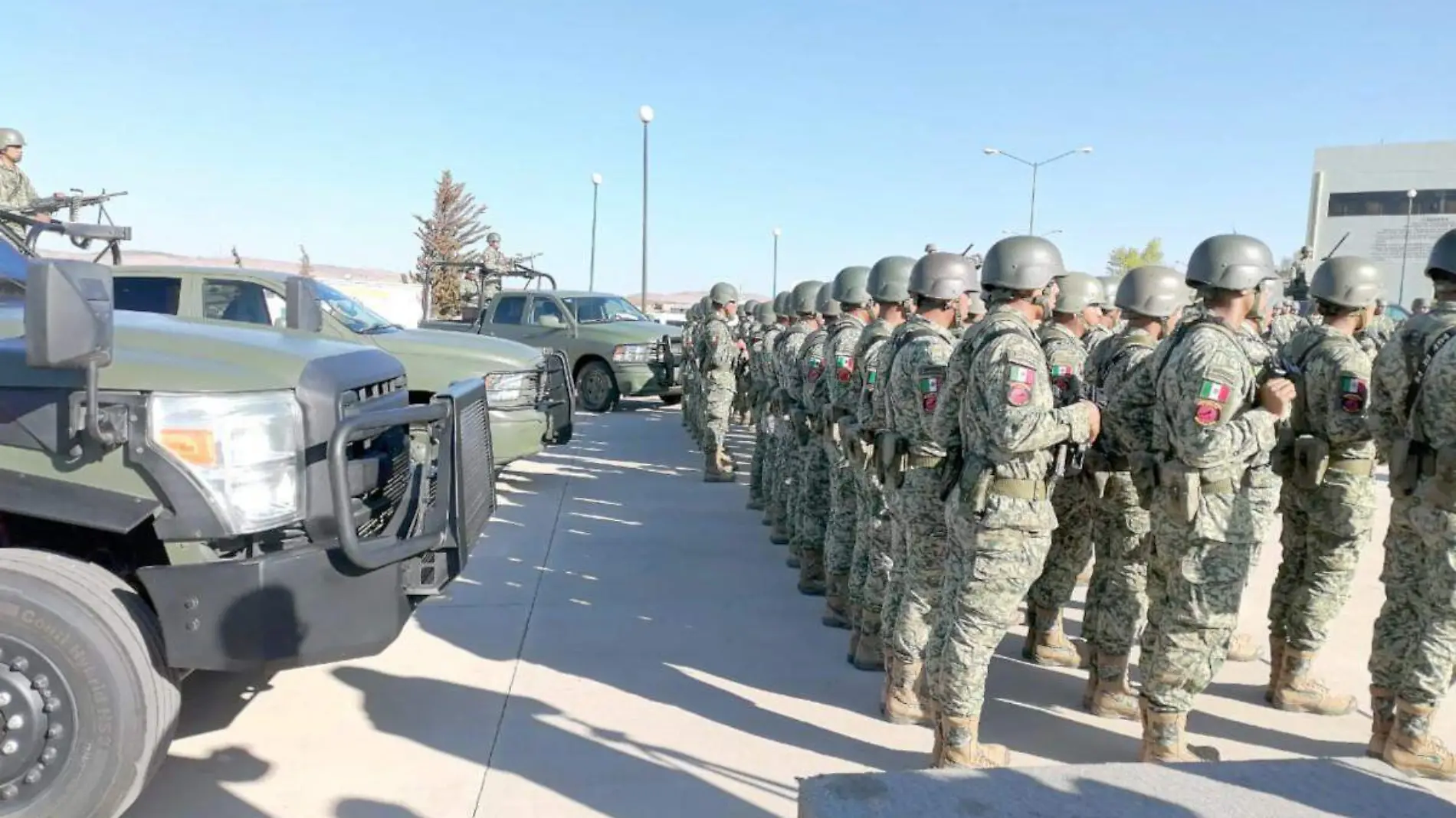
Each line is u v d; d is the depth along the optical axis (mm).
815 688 4258
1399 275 47031
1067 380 3812
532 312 14844
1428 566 3369
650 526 7297
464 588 5621
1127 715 4055
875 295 4512
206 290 6629
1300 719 4074
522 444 7645
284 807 3166
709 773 3451
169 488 2750
